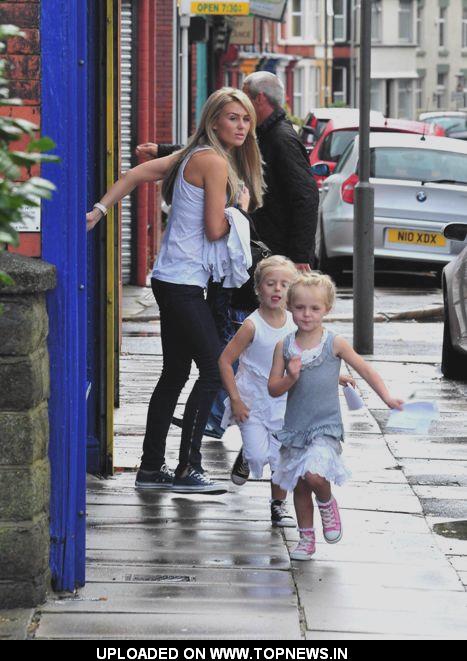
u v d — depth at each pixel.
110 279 22.88
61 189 16.30
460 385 34.25
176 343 21.83
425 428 17.73
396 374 35.81
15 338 15.60
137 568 17.92
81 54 16.41
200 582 17.39
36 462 16.02
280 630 15.70
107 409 23.14
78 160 16.47
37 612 16.05
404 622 16.14
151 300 50.22
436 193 55.28
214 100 21.27
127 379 33.38
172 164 21.44
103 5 22.67
